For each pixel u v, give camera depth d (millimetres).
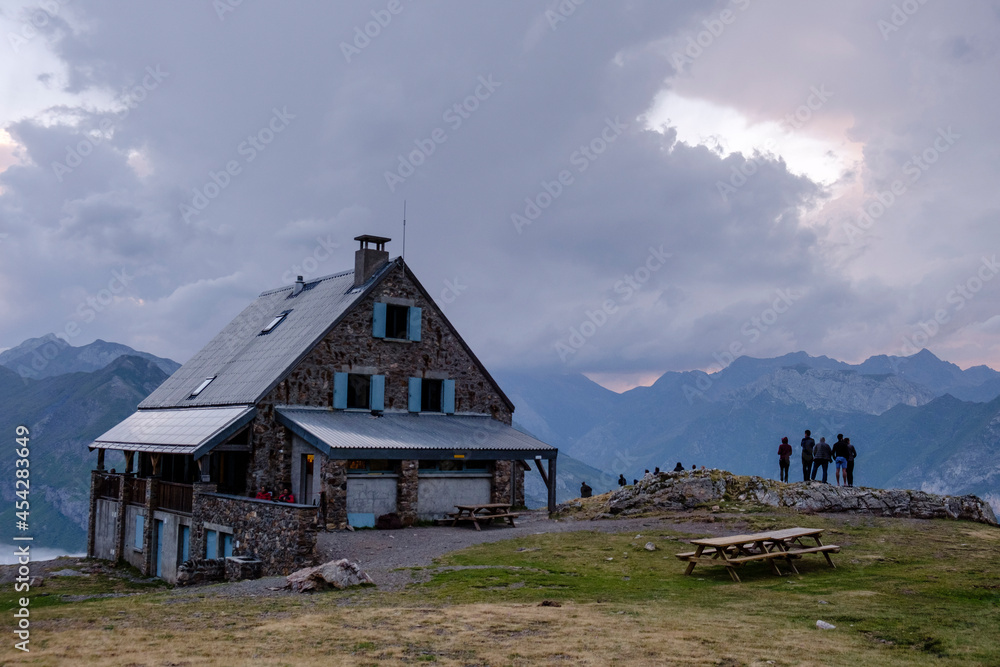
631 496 27891
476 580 15531
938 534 20297
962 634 10461
